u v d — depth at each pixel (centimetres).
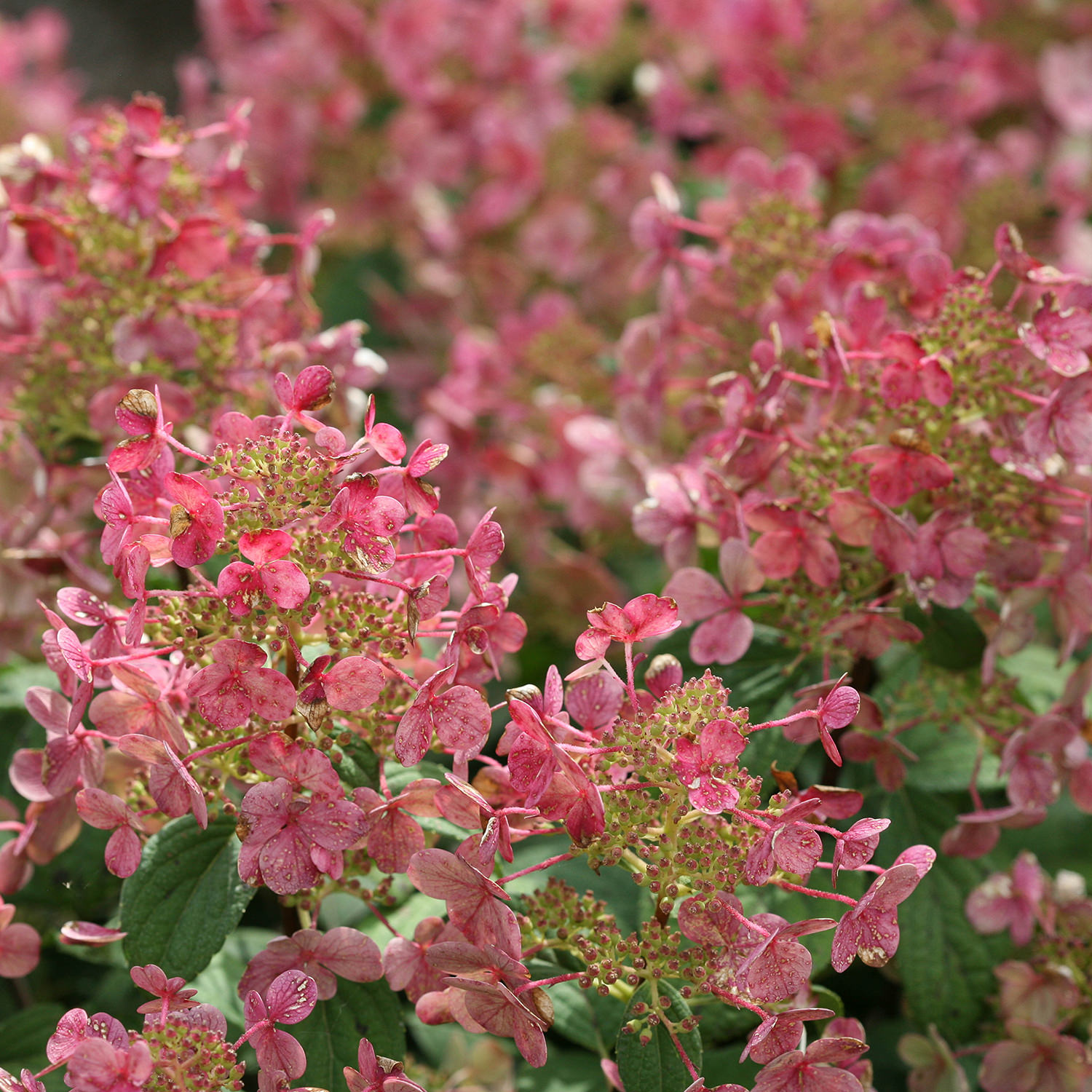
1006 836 141
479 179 208
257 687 104
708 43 192
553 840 125
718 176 187
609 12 214
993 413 113
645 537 117
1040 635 137
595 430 139
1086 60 208
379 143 198
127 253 119
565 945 108
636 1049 106
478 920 106
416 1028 123
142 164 117
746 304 123
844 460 113
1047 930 117
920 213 165
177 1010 107
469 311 197
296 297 121
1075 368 111
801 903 116
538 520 161
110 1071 104
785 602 116
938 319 114
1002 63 208
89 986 127
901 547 112
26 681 125
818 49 173
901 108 174
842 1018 109
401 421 181
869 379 114
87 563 123
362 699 106
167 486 105
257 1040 105
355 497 105
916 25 196
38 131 222
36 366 119
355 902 125
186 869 109
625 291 189
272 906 127
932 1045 117
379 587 109
